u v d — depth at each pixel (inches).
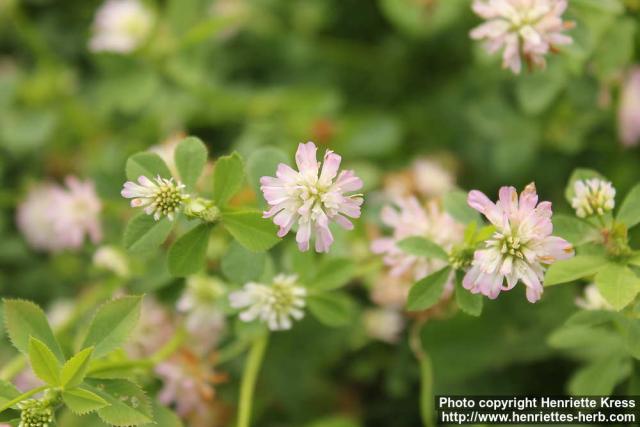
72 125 16.2
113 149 15.5
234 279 11.6
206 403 13.5
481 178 15.5
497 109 15.1
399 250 12.1
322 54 17.5
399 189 14.4
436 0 15.4
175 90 15.8
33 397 12.0
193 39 14.8
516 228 10.9
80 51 17.7
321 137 15.4
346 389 14.7
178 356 12.9
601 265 11.2
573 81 13.5
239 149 15.2
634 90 14.1
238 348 13.1
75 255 15.1
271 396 14.2
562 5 11.9
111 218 13.9
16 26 16.4
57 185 15.8
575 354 13.4
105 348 11.5
